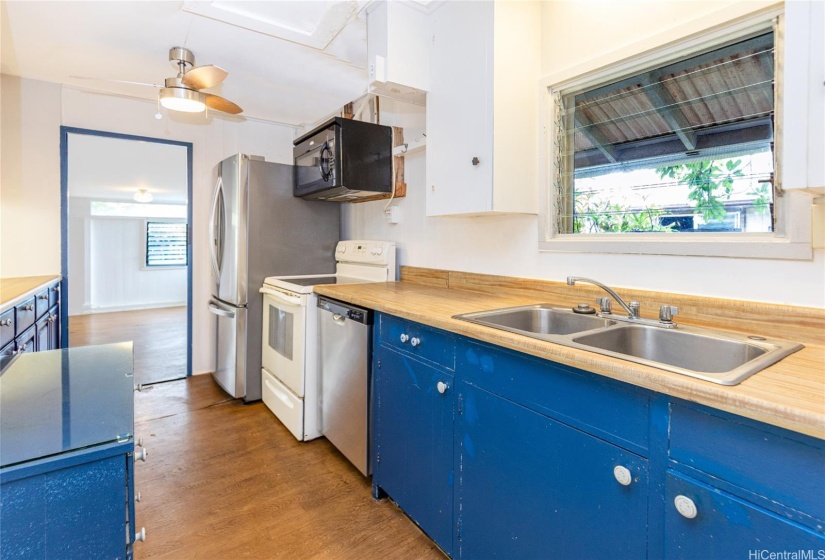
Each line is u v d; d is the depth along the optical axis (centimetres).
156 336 511
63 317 305
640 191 155
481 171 173
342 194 280
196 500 183
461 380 138
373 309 184
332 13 204
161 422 264
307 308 237
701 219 139
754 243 123
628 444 91
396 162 270
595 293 164
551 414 108
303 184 288
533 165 182
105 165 476
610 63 157
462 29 182
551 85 179
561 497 106
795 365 91
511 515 120
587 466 100
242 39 231
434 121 198
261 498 185
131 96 321
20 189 291
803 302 115
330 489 193
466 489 136
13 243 290
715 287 133
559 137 181
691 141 141
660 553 86
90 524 71
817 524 66
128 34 226
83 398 92
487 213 183
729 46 130
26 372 107
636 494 90
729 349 115
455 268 232
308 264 315
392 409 174
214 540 158
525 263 193
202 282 358
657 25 144
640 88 153
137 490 189
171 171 509
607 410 95
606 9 159
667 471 85
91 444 72
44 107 295
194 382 341
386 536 162
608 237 163
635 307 140
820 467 66
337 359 216
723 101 133
